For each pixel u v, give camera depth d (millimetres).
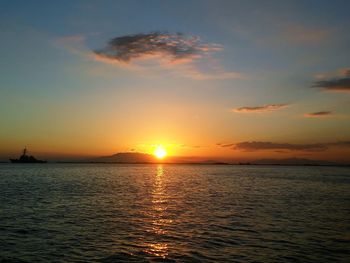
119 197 56688
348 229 32188
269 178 128500
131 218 36938
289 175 161375
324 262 22266
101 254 23531
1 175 128125
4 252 23844
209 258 22828
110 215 38688
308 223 35062
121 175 141375
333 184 96000
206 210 43281
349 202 53062
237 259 22656
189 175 151875
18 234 28953
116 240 27281
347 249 25234
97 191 66938
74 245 25703
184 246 25688
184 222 34969
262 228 32312
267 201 53562
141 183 92625
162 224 33781
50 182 91812
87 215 38500
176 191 69562
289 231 31125
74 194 60562
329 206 48219
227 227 32625
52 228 31359
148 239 27688
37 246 25359
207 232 30391
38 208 43281
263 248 25328
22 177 115562
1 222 33906
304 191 72750
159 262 21953
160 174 159375
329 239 28172
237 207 46344
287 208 45875
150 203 49500
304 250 24875
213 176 143250
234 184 92875
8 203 47594
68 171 176125
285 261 22375
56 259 22438
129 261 22109
